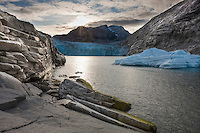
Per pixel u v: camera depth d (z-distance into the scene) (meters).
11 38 7.00
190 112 4.96
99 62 32.50
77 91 5.69
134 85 9.45
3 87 3.38
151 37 49.12
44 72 9.95
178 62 20.12
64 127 2.31
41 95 5.49
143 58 24.67
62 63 24.47
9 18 7.63
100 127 2.80
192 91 7.74
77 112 3.86
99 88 8.62
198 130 3.78
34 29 10.66
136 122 3.68
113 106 4.99
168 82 10.38
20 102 3.22
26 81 7.24
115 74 14.54
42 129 1.89
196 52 30.03
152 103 5.91
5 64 5.74
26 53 7.75
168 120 4.36
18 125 1.83
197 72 15.41
